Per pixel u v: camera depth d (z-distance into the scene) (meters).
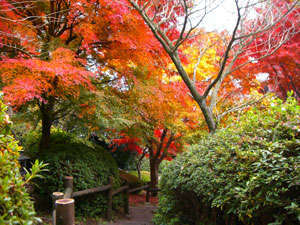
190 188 3.00
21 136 5.57
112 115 4.90
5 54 4.18
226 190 2.21
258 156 2.04
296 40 6.11
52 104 4.74
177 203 3.97
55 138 5.69
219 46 5.75
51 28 4.83
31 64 3.40
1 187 0.96
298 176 1.54
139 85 5.08
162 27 5.07
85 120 4.98
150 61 5.09
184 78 4.32
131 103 5.37
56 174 4.57
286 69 6.40
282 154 1.96
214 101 4.71
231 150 2.49
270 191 1.69
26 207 1.07
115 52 4.96
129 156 12.10
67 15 4.47
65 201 1.98
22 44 3.72
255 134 2.46
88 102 4.44
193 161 3.14
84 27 4.20
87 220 4.92
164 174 4.70
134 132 6.07
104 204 5.45
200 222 3.00
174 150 9.05
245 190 1.83
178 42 4.11
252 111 3.11
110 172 5.79
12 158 1.16
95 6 4.34
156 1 4.07
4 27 3.53
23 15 4.48
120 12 4.09
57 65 3.66
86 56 5.34
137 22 4.73
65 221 1.92
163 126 7.02
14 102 3.40
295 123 2.16
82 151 5.27
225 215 2.34
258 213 1.82
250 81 6.88
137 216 6.25
